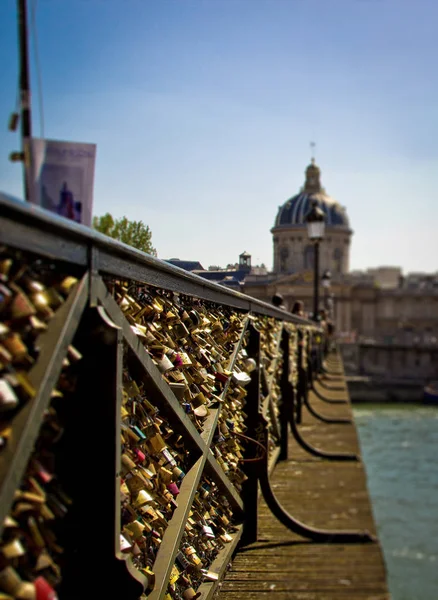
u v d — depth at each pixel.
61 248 2.41
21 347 2.09
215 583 4.79
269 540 7.05
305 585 6.02
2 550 2.10
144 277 3.38
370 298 119.62
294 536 7.20
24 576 2.29
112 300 2.93
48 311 2.33
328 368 33.62
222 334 5.67
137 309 3.41
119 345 2.76
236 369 6.03
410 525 26.94
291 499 8.92
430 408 85.81
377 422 70.62
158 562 3.63
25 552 2.26
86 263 2.65
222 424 5.58
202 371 4.72
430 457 46.16
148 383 3.49
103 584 2.78
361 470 10.59
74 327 2.51
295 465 10.98
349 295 111.56
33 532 2.30
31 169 2.50
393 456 47.22
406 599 18.58
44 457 2.48
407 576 20.75
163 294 4.12
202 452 4.55
